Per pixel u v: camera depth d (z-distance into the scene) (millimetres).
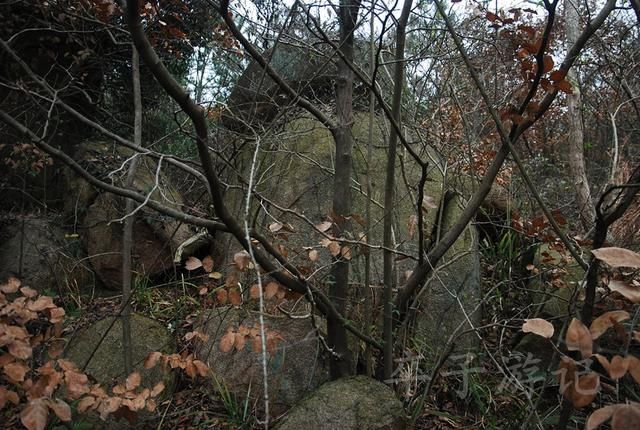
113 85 5391
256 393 3057
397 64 2498
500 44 3027
